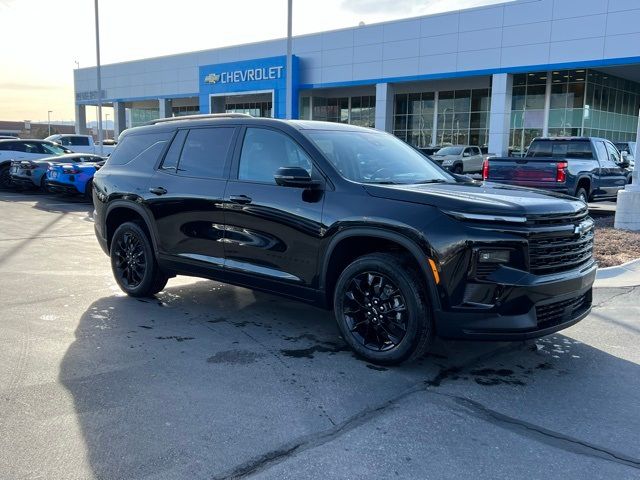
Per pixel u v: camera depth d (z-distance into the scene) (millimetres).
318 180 4930
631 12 25938
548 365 4766
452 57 31969
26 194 20016
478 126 35469
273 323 5777
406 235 4312
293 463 3207
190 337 5301
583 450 3420
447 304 4191
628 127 35938
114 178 6742
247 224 5336
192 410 3818
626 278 7684
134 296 6676
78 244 10266
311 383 4297
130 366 4562
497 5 29984
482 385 4340
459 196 4375
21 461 3168
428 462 3246
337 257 4824
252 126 5609
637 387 4352
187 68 47094
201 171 5867
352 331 4785
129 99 52781
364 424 3678
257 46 41719
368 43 35188
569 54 27953
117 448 3324
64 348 4941
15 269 8086
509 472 3164
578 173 13406
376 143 5773
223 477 3061
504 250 4117
